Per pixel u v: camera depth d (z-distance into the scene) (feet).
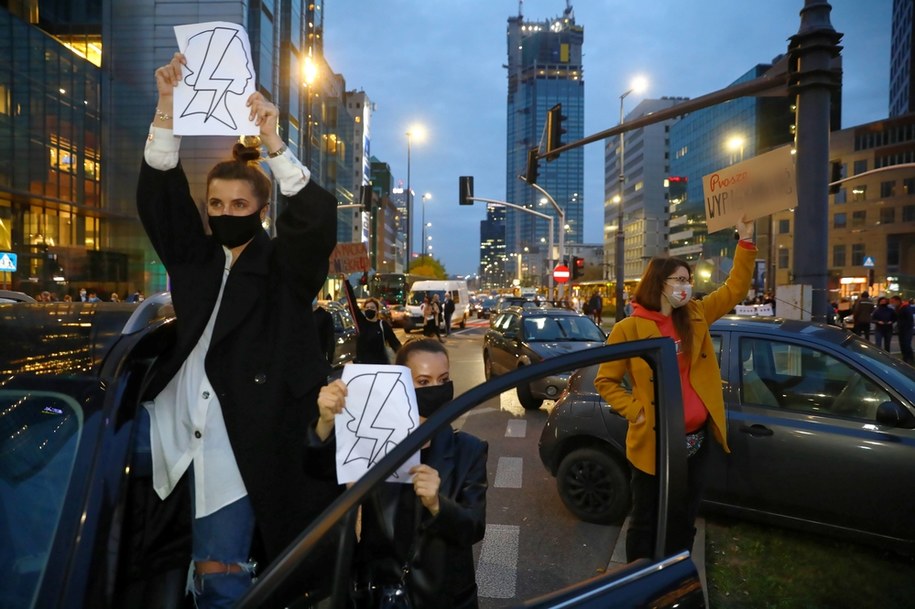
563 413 16.29
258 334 6.19
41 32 111.34
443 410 4.62
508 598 10.81
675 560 5.78
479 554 12.89
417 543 5.96
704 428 10.28
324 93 232.12
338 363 31.83
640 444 9.25
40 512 5.03
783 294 27.20
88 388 5.72
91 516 4.97
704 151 327.88
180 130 6.09
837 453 13.64
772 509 14.48
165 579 6.53
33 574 4.75
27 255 110.73
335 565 4.87
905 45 328.70
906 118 258.37
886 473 13.12
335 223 6.35
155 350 6.41
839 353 14.52
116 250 133.08
